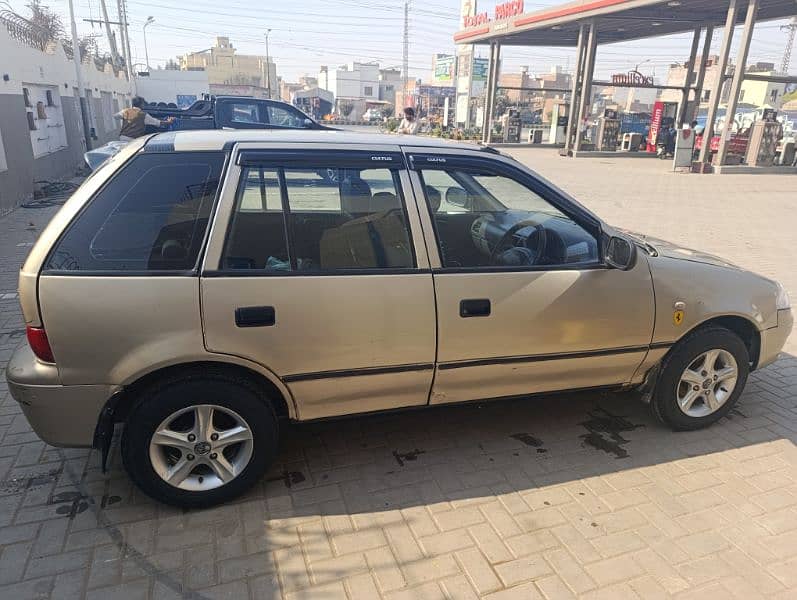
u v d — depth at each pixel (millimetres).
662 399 3598
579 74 26234
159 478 2814
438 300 2967
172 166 2773
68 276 2564
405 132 18047
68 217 2641
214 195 2756
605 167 21859
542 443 3576
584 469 3316
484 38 31672
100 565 2564
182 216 2725
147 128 12938
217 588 2457
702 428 3752
